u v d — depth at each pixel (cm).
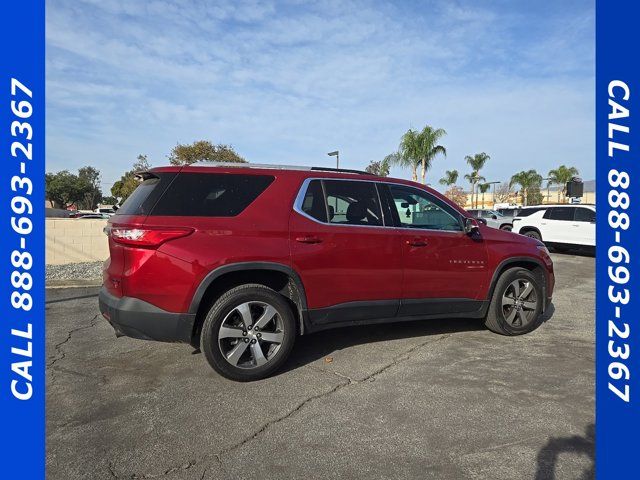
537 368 410
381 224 442
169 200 368
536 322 524
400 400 343
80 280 936
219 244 367
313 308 405
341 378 386
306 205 412
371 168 3322
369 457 267
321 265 404
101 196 7506
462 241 479
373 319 441
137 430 299
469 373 397
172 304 355
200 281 359
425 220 475
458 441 285
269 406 334
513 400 343
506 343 486
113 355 448
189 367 413
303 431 297
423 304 461
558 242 1441
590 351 460
